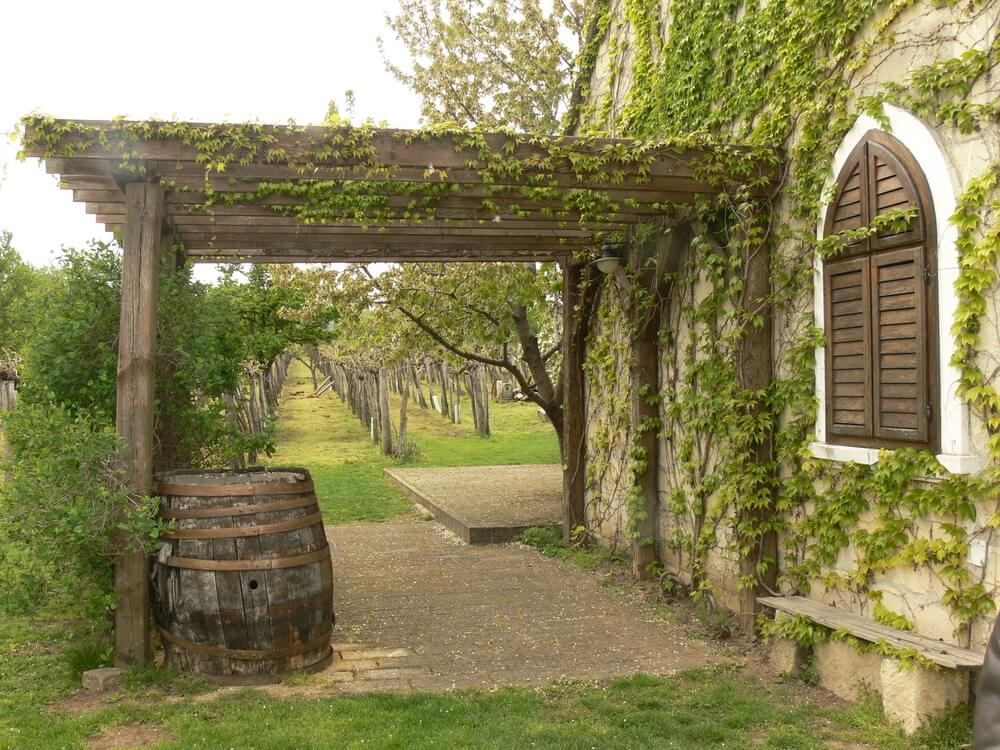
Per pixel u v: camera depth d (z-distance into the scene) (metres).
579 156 5.11
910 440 4.12
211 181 5.12
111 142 4.55
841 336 4.68
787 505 5.19
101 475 4.48
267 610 4.57
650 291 6.96
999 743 1.01
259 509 4.59
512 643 5.42
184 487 4.61
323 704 4.20
